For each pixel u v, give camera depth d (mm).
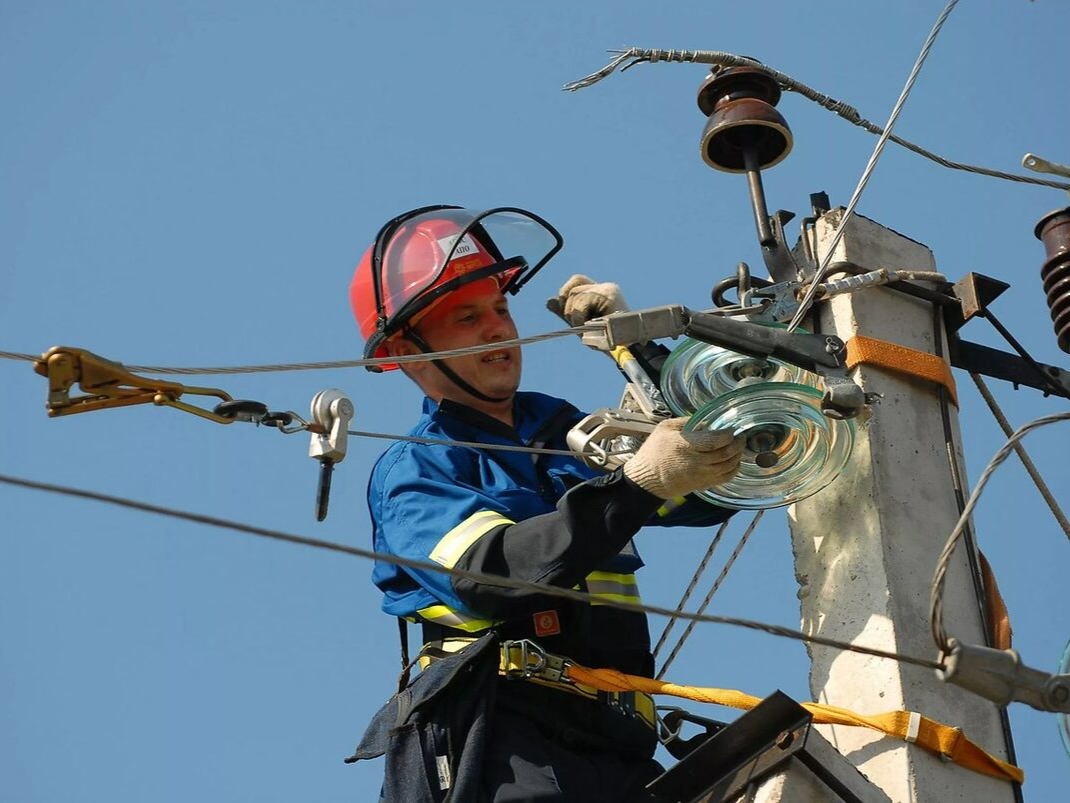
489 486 13234
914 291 13898
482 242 14469
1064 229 14055
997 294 14156
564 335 12219
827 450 12711
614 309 14195
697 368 12938
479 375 13938
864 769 12281
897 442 13320
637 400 13523
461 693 12305
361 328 14727
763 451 12453
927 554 12984
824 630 12938
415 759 12141
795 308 13500
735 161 14625
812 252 14070
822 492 13336
